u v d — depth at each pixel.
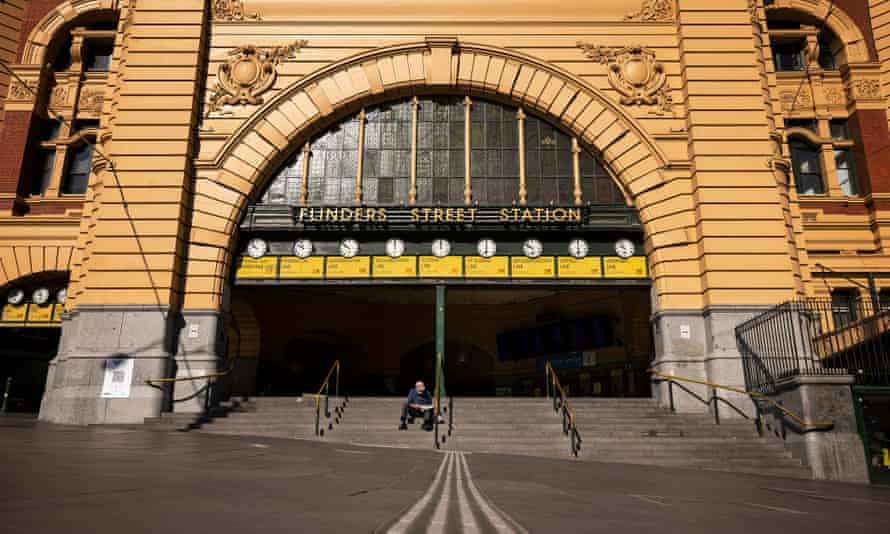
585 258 19.19
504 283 18.98
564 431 14.34
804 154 23.50
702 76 19.17
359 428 14.73
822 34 24.39
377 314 30.06
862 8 24.11
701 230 17.95
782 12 24.08
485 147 20.17
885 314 13.45
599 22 20.20
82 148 24.00
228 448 9.52
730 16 19.67
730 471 12.16
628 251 19.17
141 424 15.91
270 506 3.77
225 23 20.11
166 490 4.30
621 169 19.17
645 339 25.64
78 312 17.59
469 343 31.02
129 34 19.92
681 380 16.95
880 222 21.98
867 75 23.39
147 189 18.14
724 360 16.64
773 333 15.41
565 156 20.16
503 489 6.02
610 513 4.70
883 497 8.35
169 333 17.28
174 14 19.62
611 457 12.90
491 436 14.14
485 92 20.12
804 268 18.39
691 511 5.25
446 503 4.42
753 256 17.62
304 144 20.05
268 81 19.64
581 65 19.97
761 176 18.30
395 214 18.97
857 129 23.03
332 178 19.88
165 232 17.81
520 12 20.30
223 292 18.39
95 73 24.52
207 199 18.67
